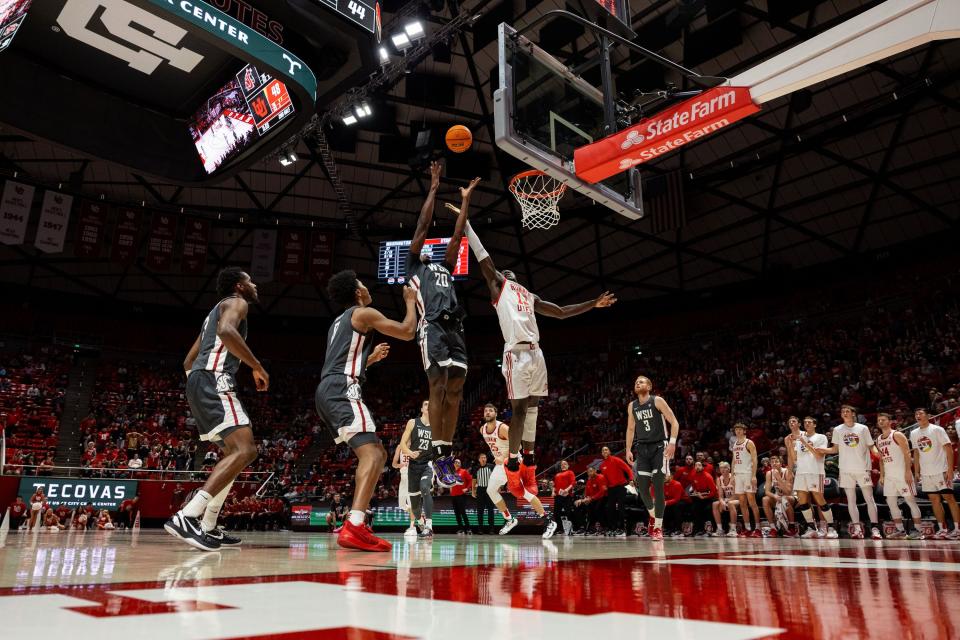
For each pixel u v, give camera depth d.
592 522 13.73
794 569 2.38
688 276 25.97
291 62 7.49
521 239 25.86
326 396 3.89
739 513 12.35
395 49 15.94
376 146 21.14
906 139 18.53
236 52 6.97
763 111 18.23
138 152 9.06
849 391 18.09
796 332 23.45
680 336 26.80
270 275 24.80
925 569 2.44
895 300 21.78
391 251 24.64
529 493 7.19
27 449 22.12
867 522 10.67
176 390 27.69
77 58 8.30
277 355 30.31
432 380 4.91
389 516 15.82
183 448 21.14
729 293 25.97
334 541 5.64
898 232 21.48
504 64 5.89
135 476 19.28
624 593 1.58
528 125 5.94
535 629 1.07
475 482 13.51
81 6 7.46
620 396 25.16
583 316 29.38
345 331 4.00
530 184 9.44
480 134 20.25
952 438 10.19
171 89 9.03
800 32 15.62
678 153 20.52
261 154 8.91
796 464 9.49
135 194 23.45
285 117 8.26
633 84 17.05
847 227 21.89
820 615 1.24
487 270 5.45
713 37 15.98
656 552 3.78
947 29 4.34
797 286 24.41
